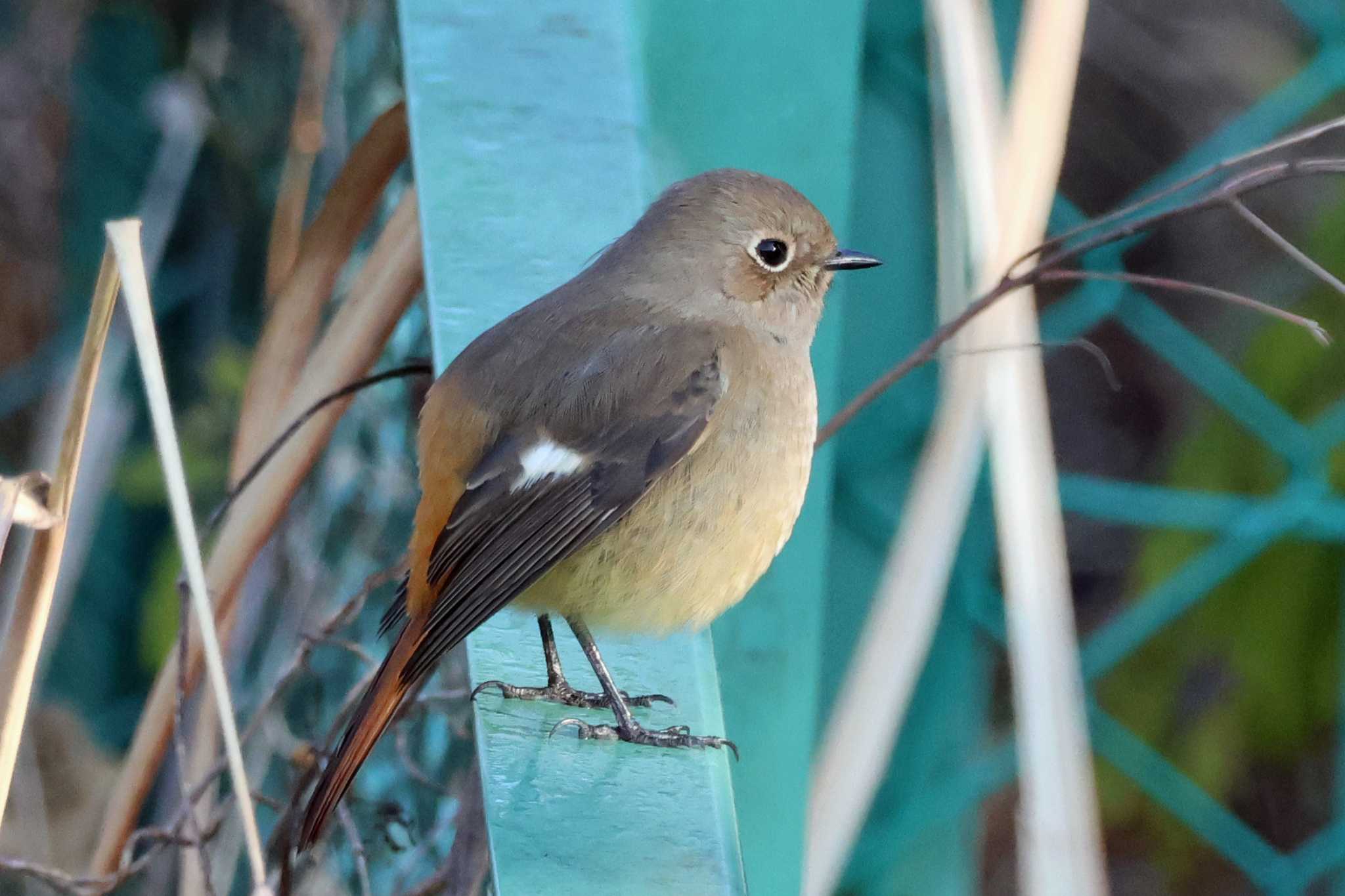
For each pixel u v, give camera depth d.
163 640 11.95
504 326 7.03
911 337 7.95
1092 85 13.73
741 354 7.20
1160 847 11.68
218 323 12.85
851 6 7.51
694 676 6.70
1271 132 10.97
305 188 8.81
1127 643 10.11
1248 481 10.84
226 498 6.69
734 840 5.24
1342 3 10.68
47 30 13.50
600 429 6.87
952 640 8.38
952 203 6.88
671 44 7.31
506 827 5.19
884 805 8.30
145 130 13.55
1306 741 11.22
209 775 6.90
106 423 11.15
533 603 6.95
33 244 13.59
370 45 9.32
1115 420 13.82
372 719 6.04
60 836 11.91
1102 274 6.50
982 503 8.35
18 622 5.25
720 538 6.96
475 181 6.86
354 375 6.77
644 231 7.53
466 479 6.78
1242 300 6.34
